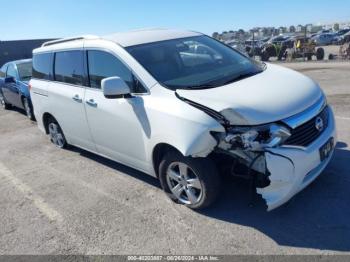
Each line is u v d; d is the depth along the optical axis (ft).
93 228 12.37
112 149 15.24
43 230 12.62
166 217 12.41
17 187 16.60
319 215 11.42
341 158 14.96
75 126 17.28
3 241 12.23
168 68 13.24
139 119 12.78
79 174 17.19
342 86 30.99
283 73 13.50
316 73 41.73
